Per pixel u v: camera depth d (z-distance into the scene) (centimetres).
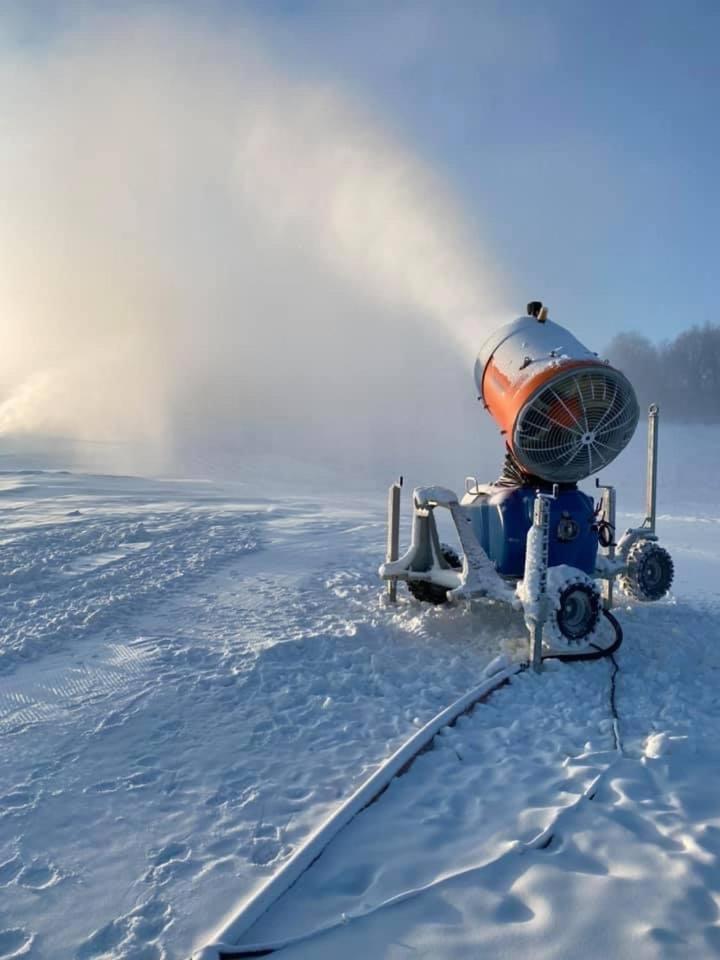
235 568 928
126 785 381
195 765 404
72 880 306
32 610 703
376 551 1063
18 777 388
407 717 471
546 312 697
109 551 1012
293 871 301
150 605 741
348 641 620
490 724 461
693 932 265
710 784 379
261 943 265
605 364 623
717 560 1184
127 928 279
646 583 754
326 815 355
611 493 727
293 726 457
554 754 417
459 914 278
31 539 1071
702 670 580
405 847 322
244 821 350
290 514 1492
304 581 859
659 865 304
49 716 463
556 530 639
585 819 340
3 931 277
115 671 542
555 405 618
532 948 259
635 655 602
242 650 586
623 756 414
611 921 271
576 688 521
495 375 680
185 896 296
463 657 593
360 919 276
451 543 1088
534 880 294
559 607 560
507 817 346
